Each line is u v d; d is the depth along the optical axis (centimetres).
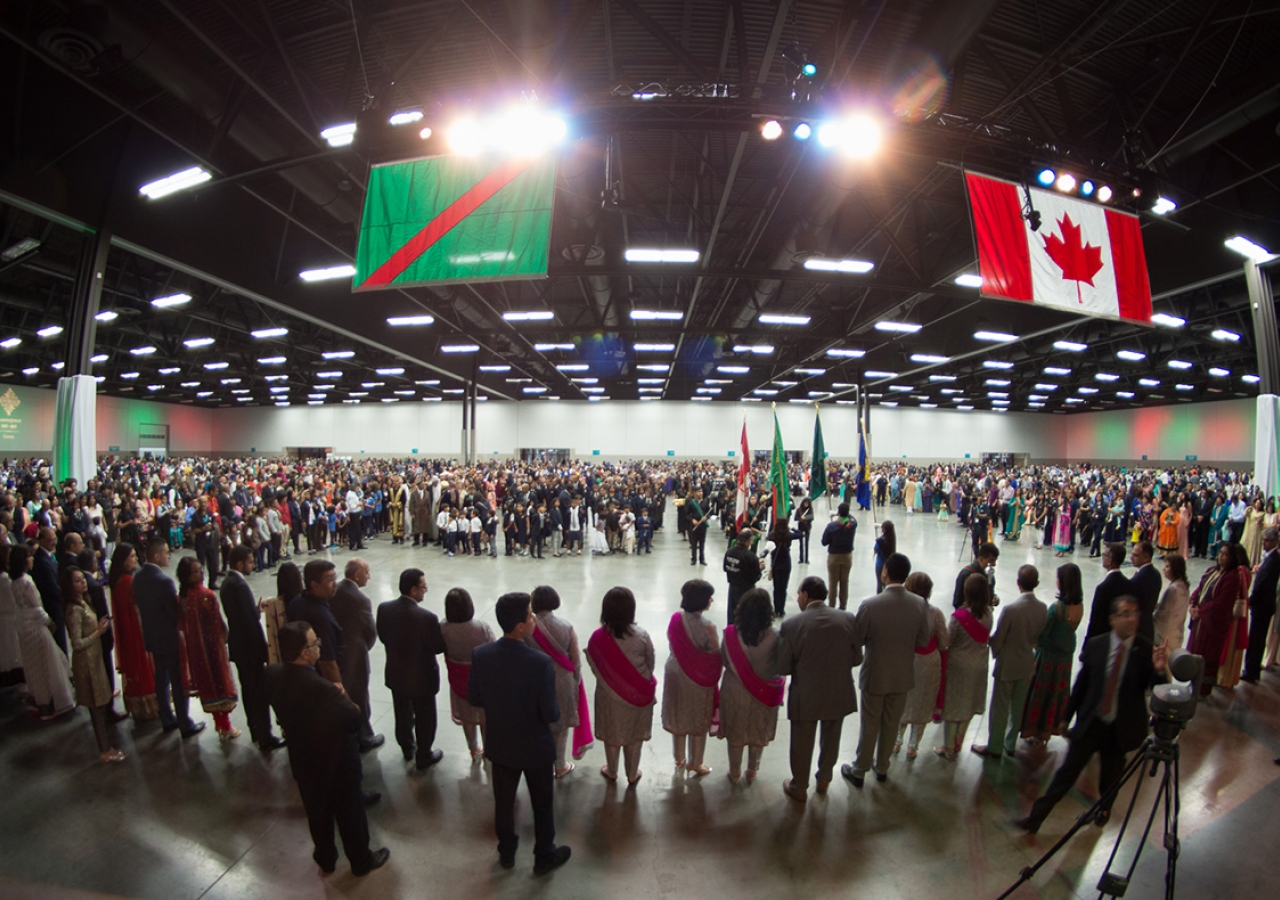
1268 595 638
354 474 2941
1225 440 4169
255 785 434
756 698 422
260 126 864
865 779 442
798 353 2766
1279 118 902
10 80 859
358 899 317
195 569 507
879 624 420
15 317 2436
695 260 1177
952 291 1356
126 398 4722
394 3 709
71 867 343
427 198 739
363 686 490
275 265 1411
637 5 720
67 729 525
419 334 2388
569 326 2200
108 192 1012
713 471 3697
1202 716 557
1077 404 4850
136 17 676
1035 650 496
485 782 438
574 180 1142
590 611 936
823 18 754
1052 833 378
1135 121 865
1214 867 345
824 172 1041
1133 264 866
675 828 381
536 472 2809
